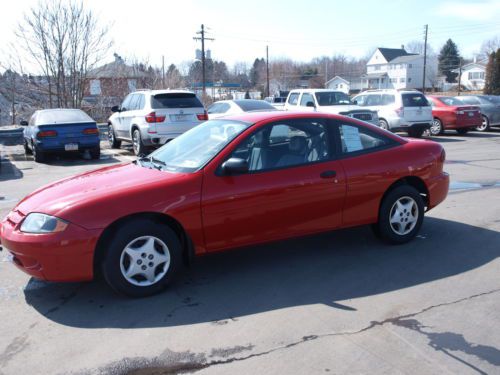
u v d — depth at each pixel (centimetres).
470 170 1055
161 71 3819
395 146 540
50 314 397
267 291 434
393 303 404
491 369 306
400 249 538
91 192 420
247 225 454
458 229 610
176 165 466
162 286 429
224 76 9056
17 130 1898
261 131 473
